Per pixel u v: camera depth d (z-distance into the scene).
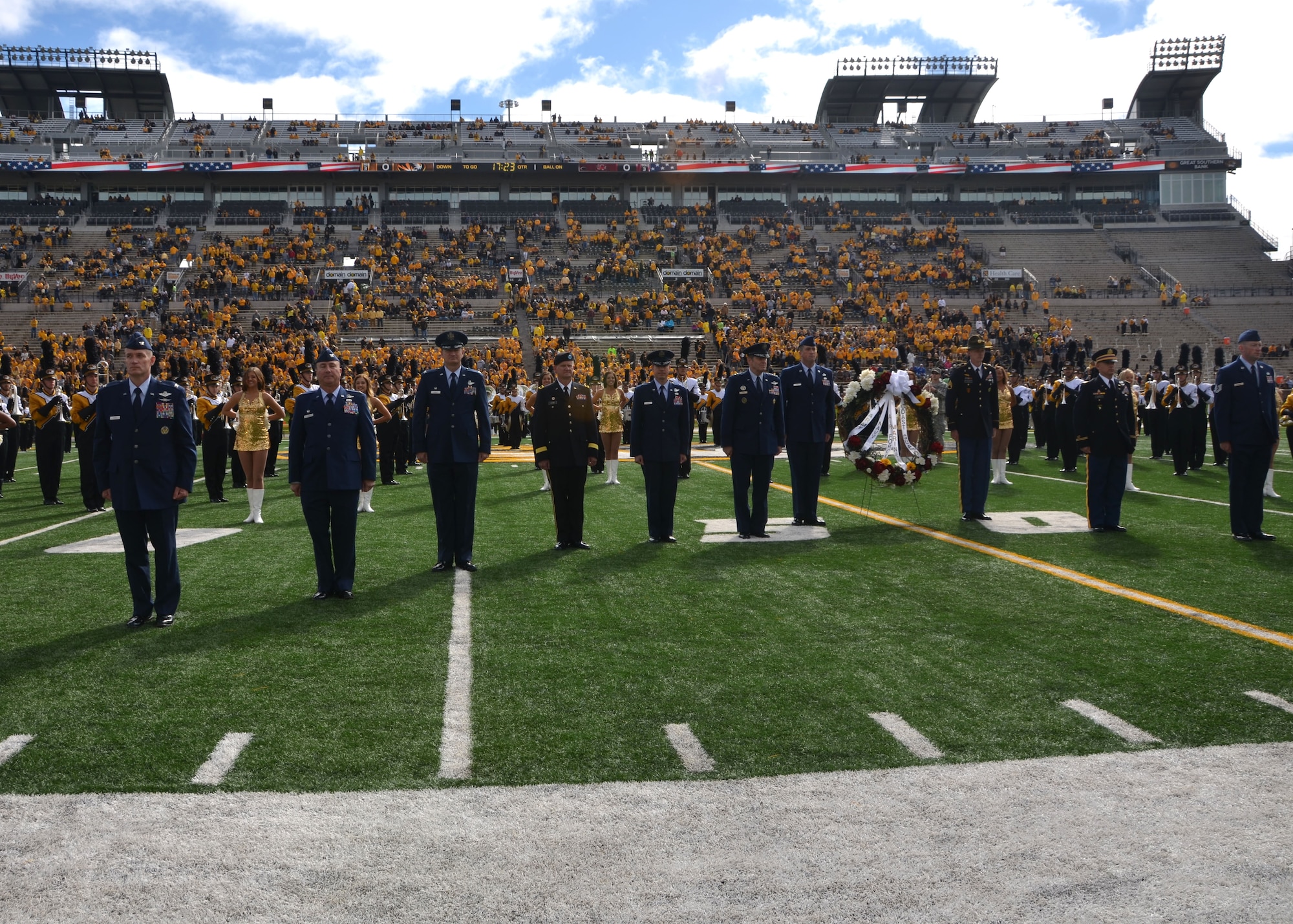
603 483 14.55
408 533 9.66
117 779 3.57
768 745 3.88
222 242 50.06
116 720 4.21
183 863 2.96
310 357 13.29
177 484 5.96
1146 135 63.12
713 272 50.09
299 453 6.63
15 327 41.94
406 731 4.06
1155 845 3.04
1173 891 2.78
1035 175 58.81
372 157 57.06
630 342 42.59
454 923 2.63
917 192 59.69
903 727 4.06
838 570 7.50
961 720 4.14
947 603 6.34
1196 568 7.44
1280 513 10.46
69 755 3.81
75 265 47.53
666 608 6.29
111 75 62.53
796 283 49.50
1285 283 51.19
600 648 5.33
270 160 55.06
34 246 48.97
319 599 6.63
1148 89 66.12
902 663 5.00
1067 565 7.59
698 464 17.91
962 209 57.53
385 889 2.81
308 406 6.67
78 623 5.94
